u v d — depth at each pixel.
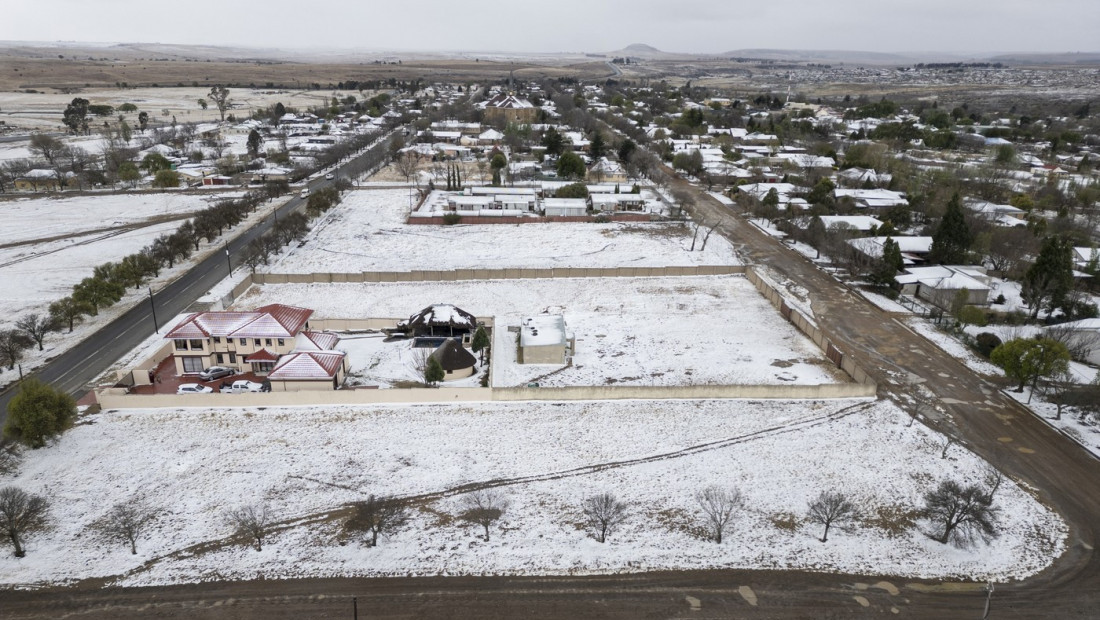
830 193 147.12
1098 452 59.06
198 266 106.12
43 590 43.50
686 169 189.00
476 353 77.62
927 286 93.94
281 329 71.75
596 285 99.56
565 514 51.09
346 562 46.19
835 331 83.88
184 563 45.94
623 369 73.81
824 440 60.59
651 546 47.97
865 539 48.94
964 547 47.94
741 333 83.56
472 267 107.50
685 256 113.88
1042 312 88.81
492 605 42.66
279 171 176.88
